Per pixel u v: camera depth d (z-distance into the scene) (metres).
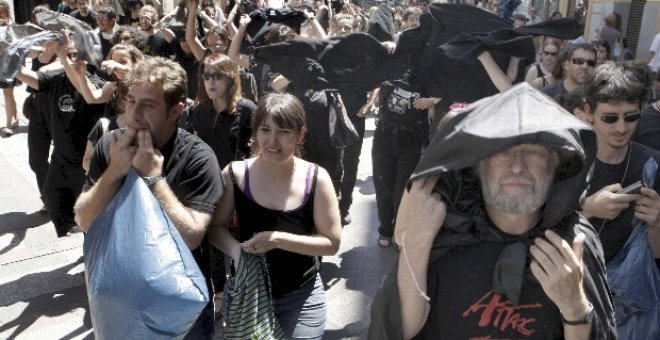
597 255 1.57
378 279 4.29
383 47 4.07
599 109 2.18
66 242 4.78
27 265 4.38
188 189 2.13
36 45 3.64
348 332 3.62
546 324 1.56
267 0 7.89
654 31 10.31
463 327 1.58
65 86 4.13
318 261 2.59
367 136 8.50
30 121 4.90
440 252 1.56
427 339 1.66
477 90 3.98
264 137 2.41
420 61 4.16
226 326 2.25
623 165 2.27
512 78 3.88
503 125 1.33
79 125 4.17
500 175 1.48
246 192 2.46
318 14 6.92
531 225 1.56
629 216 2.20
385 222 4.77
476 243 1.55
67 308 3.82
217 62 3.43
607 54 5.36
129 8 9.70
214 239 2.36
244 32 4.77
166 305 1.78
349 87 4.13
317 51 4.02
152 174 1.95
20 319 3.69
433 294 1.61
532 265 1.48
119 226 1.83
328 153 4.22
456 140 1.40
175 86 2.08
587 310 1.46
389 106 4.41
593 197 2.08
